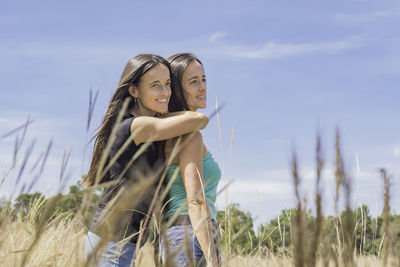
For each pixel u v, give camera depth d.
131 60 2.72
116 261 1.90
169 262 0.92
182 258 1.94
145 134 2.32
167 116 2.56
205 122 2.34
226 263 1.53
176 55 3.36
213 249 1.87
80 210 1.21
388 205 0.92
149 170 2.27
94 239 1.92
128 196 0.86
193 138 2.32
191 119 2.31
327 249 0.88
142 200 2.06
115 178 2.31
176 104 3.18
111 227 0.89
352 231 0.87
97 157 2.45
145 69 2.64
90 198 1.18
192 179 2.23
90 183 2.44
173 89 3.14
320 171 0.81
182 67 3.27
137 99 2.71
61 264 1.62
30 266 1.47
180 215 2.20
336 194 0.87
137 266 1.82
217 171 2.50
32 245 1.14
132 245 2.03
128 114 2.60
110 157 2.39
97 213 2.03
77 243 1.41
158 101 2.68
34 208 1.50
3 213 1.32
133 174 2.17
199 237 2.02
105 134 2.48
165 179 2.30
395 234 0.90
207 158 2.51
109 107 2.59
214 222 2.19
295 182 0.81
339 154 0.86
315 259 0.80
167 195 2.29
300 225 0.81
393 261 0.88
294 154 0.81
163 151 2.33
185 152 2.30
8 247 1.52
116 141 2.37
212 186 2.44
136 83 2.65
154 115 2.78
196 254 2.04
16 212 1.46
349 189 0.87
